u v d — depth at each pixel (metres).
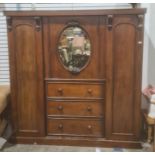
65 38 2.74
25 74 2.82
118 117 2.80
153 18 3.11
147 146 2.90
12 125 2.96
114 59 2.68
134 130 2.81
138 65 2.66
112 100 2.77
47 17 2.69
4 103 2.89
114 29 2.62
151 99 2.87
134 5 2.94
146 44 3.18
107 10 2.57
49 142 2.94
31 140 2.95
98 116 2.85
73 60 2.77
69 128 2.93
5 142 2.98
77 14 2.63
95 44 2.70
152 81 3.25
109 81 2.73
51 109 2.90
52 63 2.80
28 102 2.89
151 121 2.85
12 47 2.77
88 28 2.67
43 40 2.75
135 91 2.73
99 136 2.90
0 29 3.30
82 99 2.84
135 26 2.59
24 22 2.70
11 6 3.27
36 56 2.77
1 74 3.41
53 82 2.83
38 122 2.92
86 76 2.79
